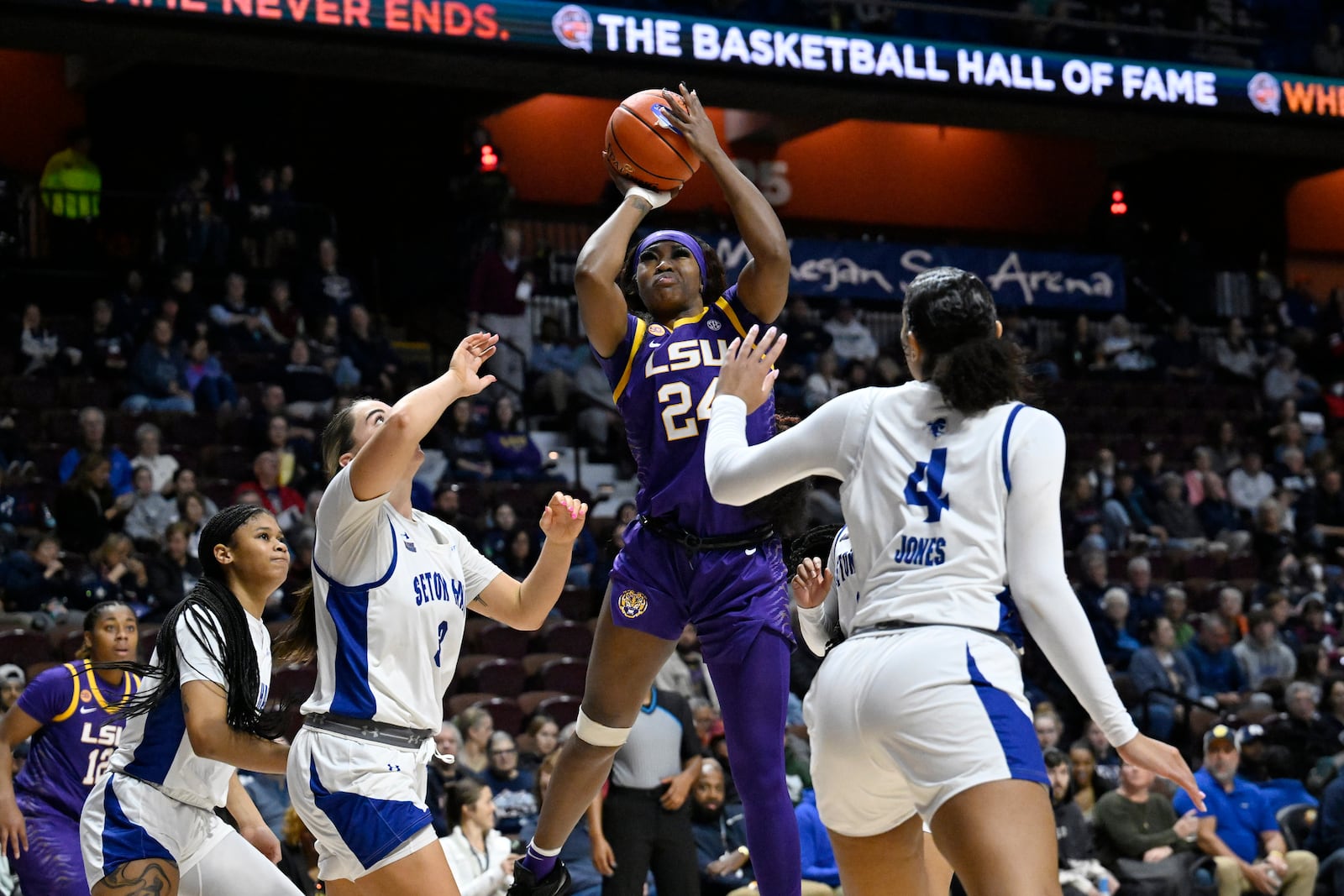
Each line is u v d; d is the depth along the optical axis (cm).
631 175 455
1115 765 1054
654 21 1523
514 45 1462
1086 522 1566
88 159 1727
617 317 452
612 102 2252
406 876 396
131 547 1106
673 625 453
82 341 1527
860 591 349
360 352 1569
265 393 1410
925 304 354
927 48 1645
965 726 324
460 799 756
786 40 1580
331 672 405
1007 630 339
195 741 439
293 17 1371
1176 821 968
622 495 1623
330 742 400
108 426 1364
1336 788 1008
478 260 1745
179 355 1455
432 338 1770
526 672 1134
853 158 2366
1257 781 1072
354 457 422
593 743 465
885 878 372
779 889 438
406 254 1870
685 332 455
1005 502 338
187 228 1634
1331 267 2517
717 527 445
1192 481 1708
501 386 1670
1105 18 1861
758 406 386
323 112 1981
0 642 980
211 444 1406
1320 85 1841
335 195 1992
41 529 1232
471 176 1791
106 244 1722
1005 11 1806
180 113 1916
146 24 1343
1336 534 1697
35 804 536
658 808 770
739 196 447
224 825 480
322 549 407
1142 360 2008
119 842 458
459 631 429
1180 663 1298
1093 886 912
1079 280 2080
